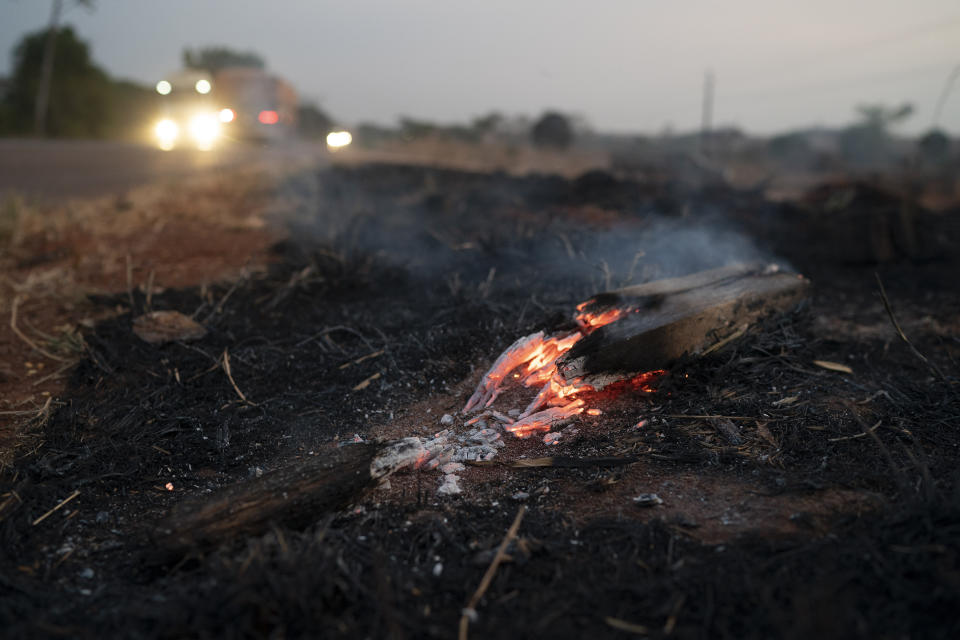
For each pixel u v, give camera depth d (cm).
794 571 214
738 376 371
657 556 230
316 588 210
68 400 369
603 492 278
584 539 245
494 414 353
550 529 252
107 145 2311
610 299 368
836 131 6150
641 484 282
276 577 211
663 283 398
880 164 3388
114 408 360
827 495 259
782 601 201
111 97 3928
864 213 697
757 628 191
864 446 300
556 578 222
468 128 4062
